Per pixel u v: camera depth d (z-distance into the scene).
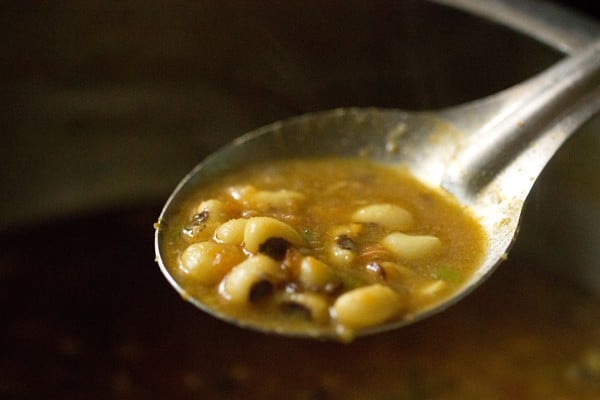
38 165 0.41
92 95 0.40
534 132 0.26
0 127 0.39
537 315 0.36
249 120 0.40
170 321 0.38
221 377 0.36
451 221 0.26
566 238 0.36
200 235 0.25
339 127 0.28
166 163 0.41
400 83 0.36
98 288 0.38
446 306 0.23
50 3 0.37
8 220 0.40
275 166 0.27
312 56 0.36
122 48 0.38
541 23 0.31
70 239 0.40
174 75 0.39
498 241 0.25
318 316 0.23
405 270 0.24
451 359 0.36
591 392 0.34
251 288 0.23
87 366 0.36
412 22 0.33
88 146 0.41
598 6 0.37
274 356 0.36
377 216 0.25
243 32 0.37
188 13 0.37
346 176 0.27
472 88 0.34
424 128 0.28
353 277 0.24
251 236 0.24
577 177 0.34
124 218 0.41
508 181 0.26
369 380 0.35
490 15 0.31
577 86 0.26
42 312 0.38
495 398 0.34
